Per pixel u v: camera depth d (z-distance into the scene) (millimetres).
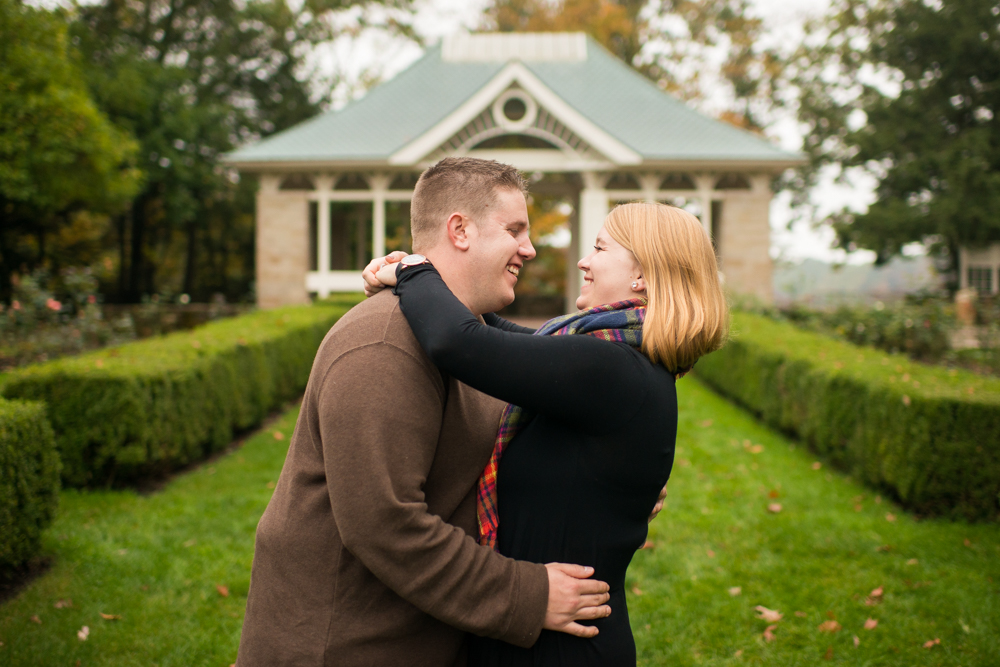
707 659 2906
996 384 4715
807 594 3375
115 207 15320
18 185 11258
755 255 16062
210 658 2822
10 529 3154
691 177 16125
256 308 16469
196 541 3896
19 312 9367
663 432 1426
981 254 19312
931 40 19672
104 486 4641
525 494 1444
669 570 3680
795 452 6008
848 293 14312
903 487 4406
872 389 4828
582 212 16203
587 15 26062
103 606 3146
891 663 2834
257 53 25547
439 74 19328
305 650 1356
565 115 15195
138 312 13602
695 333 1434
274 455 5754
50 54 11578
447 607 1279
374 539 1249
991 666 2793
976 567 3646
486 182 1498
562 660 1385
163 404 4805
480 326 1323
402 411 1292
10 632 2893
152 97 19531
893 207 19516
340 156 16016
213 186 21562
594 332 1445
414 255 1508
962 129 19984
